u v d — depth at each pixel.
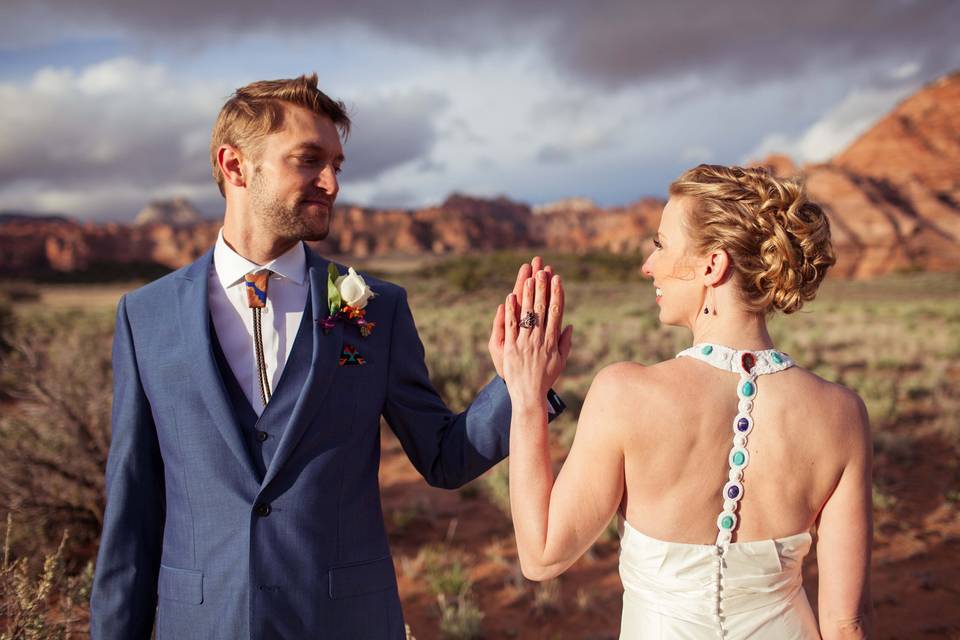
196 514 1.73
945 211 107.69
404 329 2.01
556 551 1.44
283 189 1.77
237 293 1.86
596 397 1.44
